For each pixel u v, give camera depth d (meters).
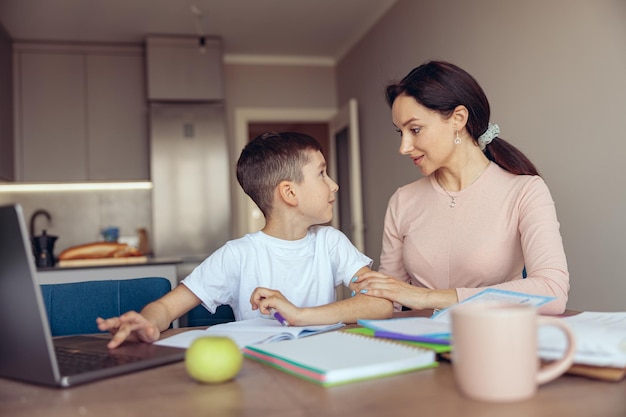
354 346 0.79
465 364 0.60
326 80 5.43
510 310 0.60
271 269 1.30
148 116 4.70
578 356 0.66
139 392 0.68
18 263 0.69
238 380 0.71
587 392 0.62
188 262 4.33
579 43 2.29
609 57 2.13
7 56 4.38
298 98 5.37
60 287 1.39
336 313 1.06
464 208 1.54
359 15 4.39
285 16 4.34
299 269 1.31
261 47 5.04
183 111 4.57
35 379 0.73
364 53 4.66
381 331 0.85
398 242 1.71
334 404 0.60
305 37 4.82
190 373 0.71
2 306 0.74
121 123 4.68
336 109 5.44
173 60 4.55
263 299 1.04
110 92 4.68
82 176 4.61
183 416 0.58
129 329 0.92
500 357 0.58
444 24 3.38
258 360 0.82
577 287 2.37
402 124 1.46
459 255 1.52
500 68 2.85
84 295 1.40
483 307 0.63
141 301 1.42
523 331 0.59
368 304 1.11
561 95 2.41
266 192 1.29
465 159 1.54
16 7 3.96
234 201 5.20
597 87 2.20
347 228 5.05
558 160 2.45
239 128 5.23
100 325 0.93
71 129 4.61
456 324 0.61
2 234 0.70
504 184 1.50
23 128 4.53
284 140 1.27
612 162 2.14
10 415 0.61
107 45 4.70
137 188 4.88
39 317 0.69
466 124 1.48
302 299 1.31
